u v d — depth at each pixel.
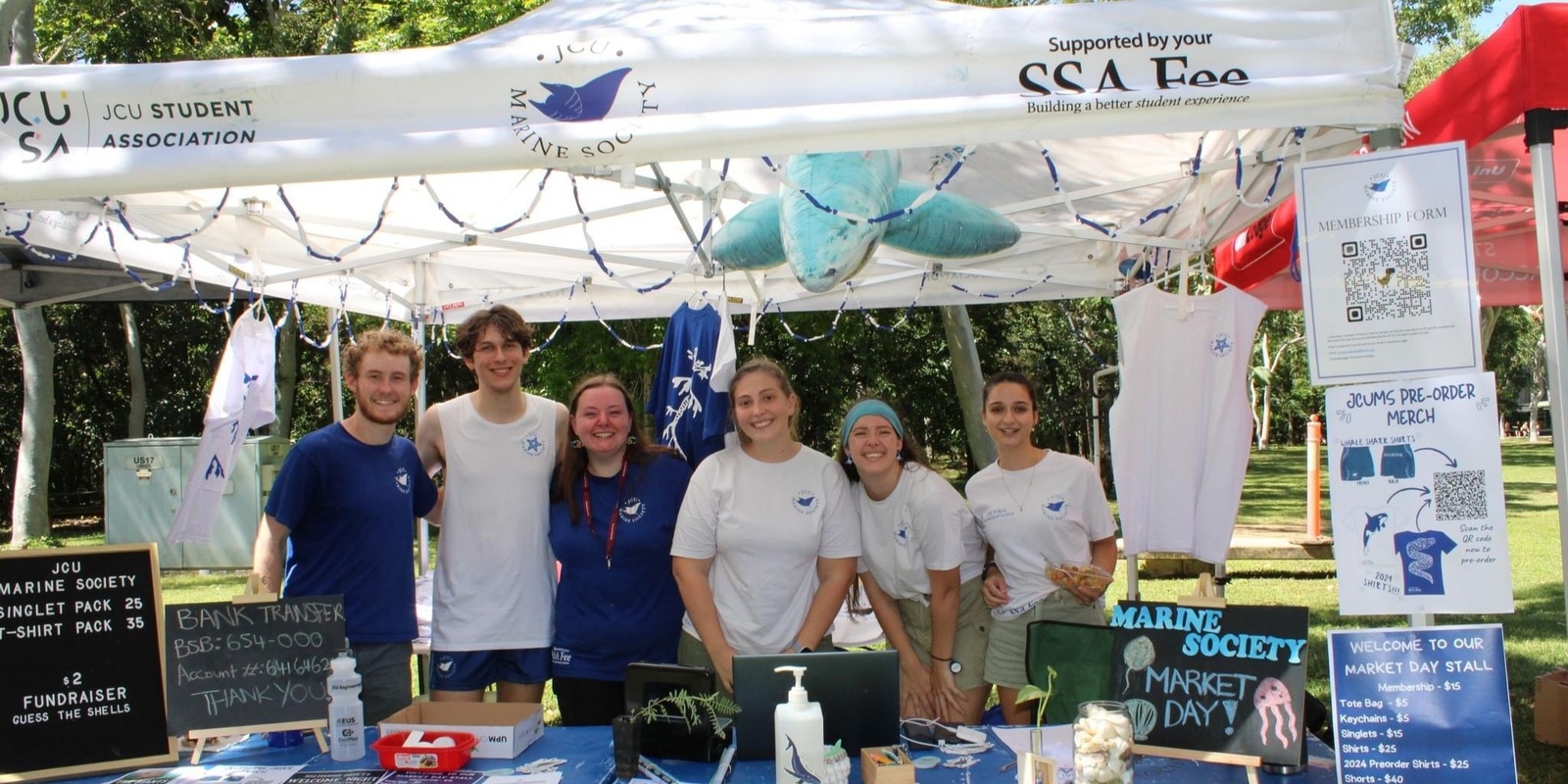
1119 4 2.51
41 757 2.53
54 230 3.91
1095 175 4.62
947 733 2.65
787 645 3.11
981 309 15.61
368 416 3.17
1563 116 2.66
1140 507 3.69
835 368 14.31
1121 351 3.77
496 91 2.48
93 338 20.25
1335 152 3.37
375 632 3.16
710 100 2.48
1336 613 7.76
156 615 2.70
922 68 2.48
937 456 19.98
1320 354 2.58
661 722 2.54
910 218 3.83
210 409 4.54
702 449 3.87
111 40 15.96
